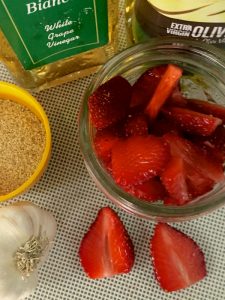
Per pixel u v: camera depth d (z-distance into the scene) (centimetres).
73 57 17
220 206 14
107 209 17
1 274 16
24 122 17
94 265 17
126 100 15
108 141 15
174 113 15
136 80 16
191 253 17
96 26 16
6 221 16
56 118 18
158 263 17
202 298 17
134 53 15
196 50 15
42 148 17
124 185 14
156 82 15
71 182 17
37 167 17
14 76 18
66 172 17
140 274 17
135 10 17
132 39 18
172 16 15
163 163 14
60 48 16
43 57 17
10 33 15
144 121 15
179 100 15
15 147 17
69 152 17
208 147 15
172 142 15
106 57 17
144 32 17
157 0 15
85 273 17
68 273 17
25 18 15
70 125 18
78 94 18
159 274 17
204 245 17
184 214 14
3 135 17
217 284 17
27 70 17
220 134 15
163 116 15
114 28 17
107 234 17
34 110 17
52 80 18
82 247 17
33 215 16
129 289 17
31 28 15
